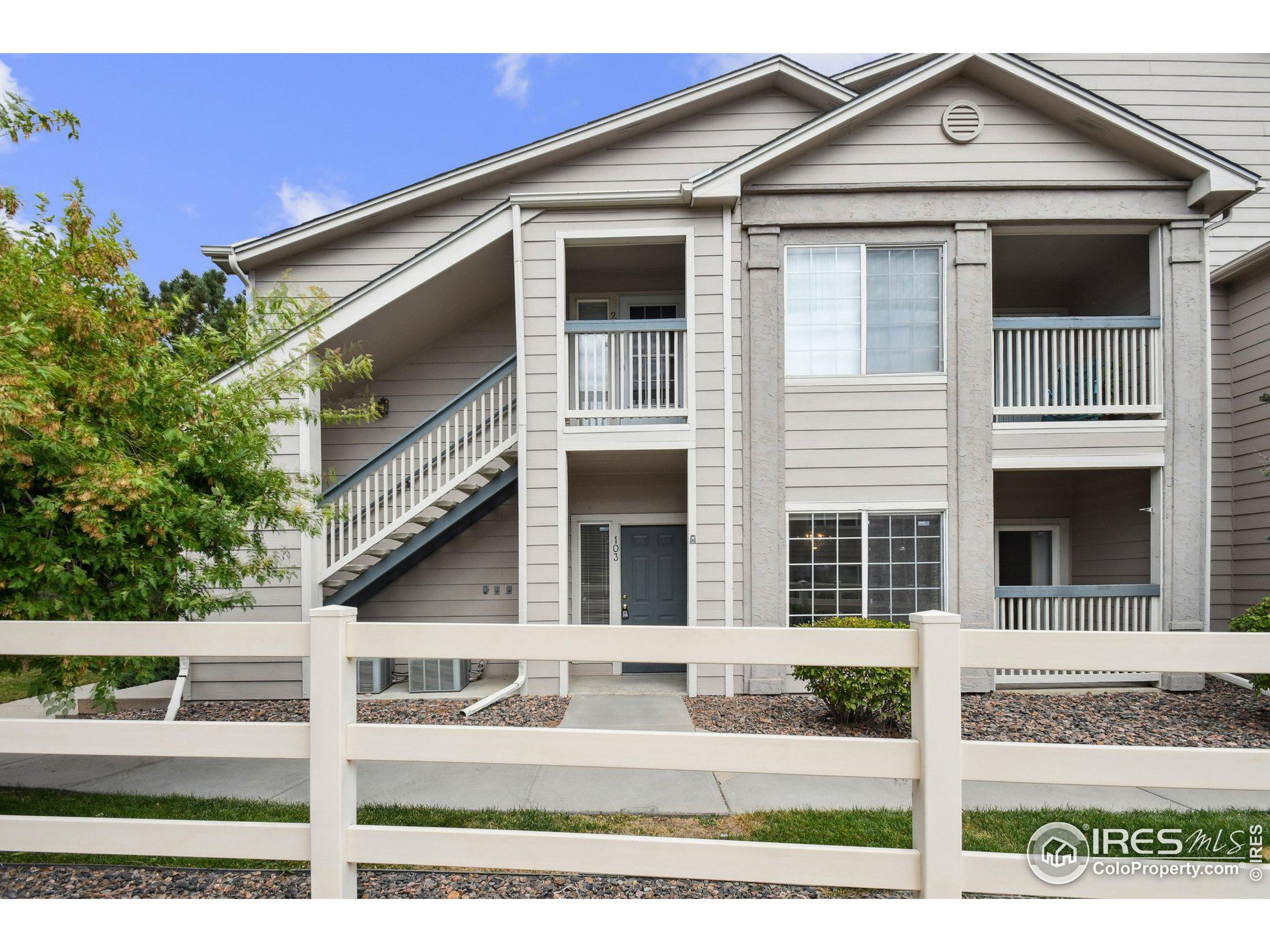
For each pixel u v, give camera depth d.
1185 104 8.16
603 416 6.80
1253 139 8.11
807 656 2.24
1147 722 5.60
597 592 8.08
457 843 2.33
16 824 2.44
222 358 4.88
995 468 6.72
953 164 6.70
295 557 6.76
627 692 6.80
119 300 3.90
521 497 6.69
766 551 6.64
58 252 3.77
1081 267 8.23
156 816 3.92
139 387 3.87
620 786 4.31
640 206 6.74
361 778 4.51
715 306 6.71
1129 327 6.77
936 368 6.79
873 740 2.21
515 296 6.72
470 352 8.27
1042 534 8.48
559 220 6.79
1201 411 6.66
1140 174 6.67
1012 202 6.70
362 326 7.02
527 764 2.30
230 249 7.11
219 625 2.43
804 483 6.73
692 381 6.69
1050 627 6.74
